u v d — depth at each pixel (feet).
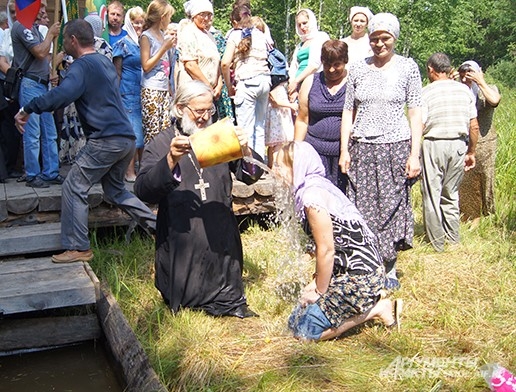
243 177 14.43
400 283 16.47
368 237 13.26
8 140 21.31
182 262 14.08
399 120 16.07
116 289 15.52
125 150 16.24
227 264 14.25
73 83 15.34
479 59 127.54
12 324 14.70
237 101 22.03
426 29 94.84
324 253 12.41
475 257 18.48
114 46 21.17
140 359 12.20
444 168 19.10
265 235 20.36
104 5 24.80
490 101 20.68
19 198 18.08
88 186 16.16
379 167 16.11
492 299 15.53
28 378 13.60
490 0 120.47
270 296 15.24
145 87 20.70
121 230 20.04
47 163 19.89
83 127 16.15
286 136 23.56
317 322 13.14
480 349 12.96
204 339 13.16
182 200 14.01
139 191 13.65
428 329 13.99
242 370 12.20
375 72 16.01
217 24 83.05
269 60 22.74
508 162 25.96
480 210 22.12
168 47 20.25
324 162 17.61
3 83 20.40
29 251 16.98
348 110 16.53
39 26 22.48
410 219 16.26
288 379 11.77
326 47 16.89
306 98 17.62
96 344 15.15
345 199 13.10
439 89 19.19
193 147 12.47
